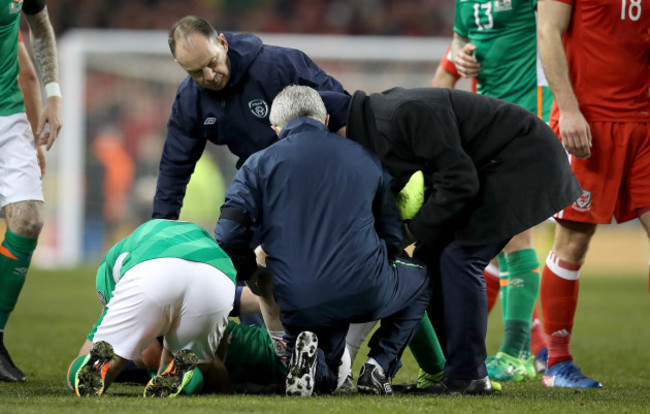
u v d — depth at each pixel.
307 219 14.18
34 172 18.22
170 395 13.98
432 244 14.95
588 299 44.44
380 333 15.20
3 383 16.81
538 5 18.05
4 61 18.02
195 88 18.50
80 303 38.94
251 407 12.82
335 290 13.94
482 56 21.36
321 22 77.62
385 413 12.46
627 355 24.27
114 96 60.84
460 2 21.58
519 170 14.94
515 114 15.16
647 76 17.72
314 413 12.34
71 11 74.81
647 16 17.45
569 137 17.50
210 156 57.94
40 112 20.27
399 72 60.53
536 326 21.70
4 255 17.73
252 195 14.41
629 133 17.75
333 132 15.84
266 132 18.44
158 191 19.23
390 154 14.85
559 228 18.44
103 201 59.94
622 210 18.33
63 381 17.27
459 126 14.94
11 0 17.64
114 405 12.82
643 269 66.00
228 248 14.49
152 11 76.12
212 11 77.25
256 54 18.12
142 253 14.08
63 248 59.03
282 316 14.35
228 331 15.58
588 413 13.05
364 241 14.12
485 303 15.34
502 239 15.16
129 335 13.94
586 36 17.77
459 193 14.36
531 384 18.67
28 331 28.44
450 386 15.32
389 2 78.12
